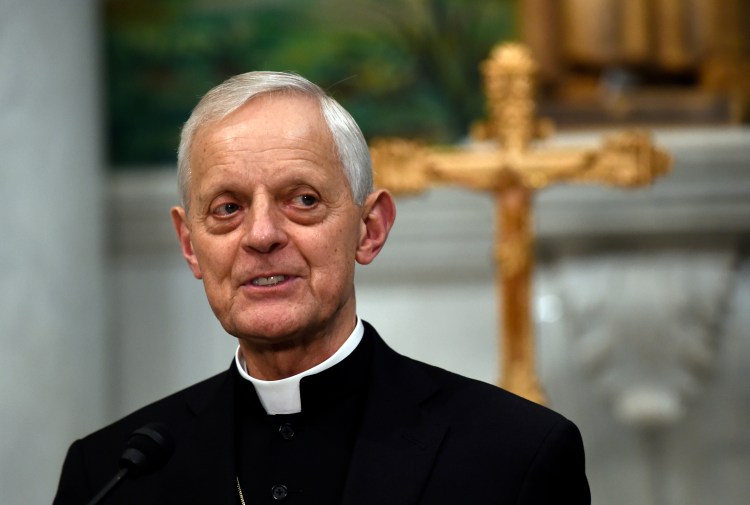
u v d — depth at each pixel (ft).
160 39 93.76
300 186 34.17
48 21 76.18
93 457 38.60
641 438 82.28
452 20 93.35
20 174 70.64
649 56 86.38
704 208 82.58
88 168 81.46
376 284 87.45
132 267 88.89
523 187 67.41
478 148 87.20
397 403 36.35
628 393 81.35
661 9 87.20
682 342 81.41
